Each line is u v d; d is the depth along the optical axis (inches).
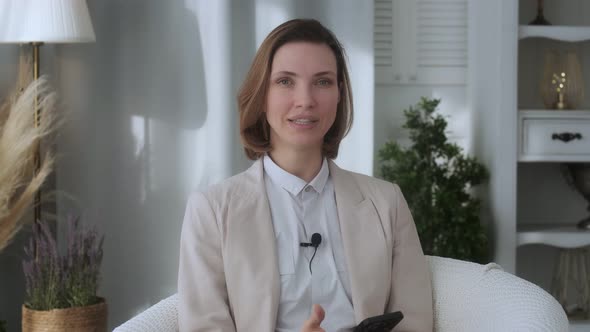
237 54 133.1
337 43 73.0
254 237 70.0
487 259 131.0
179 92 133.1
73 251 117.8
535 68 142.4
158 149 133.5
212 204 71.1
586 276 134.3
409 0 139.3
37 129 118.1
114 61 132.1
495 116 128.2
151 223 134.3
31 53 132.0
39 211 125.6
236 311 68.7
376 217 73.6
